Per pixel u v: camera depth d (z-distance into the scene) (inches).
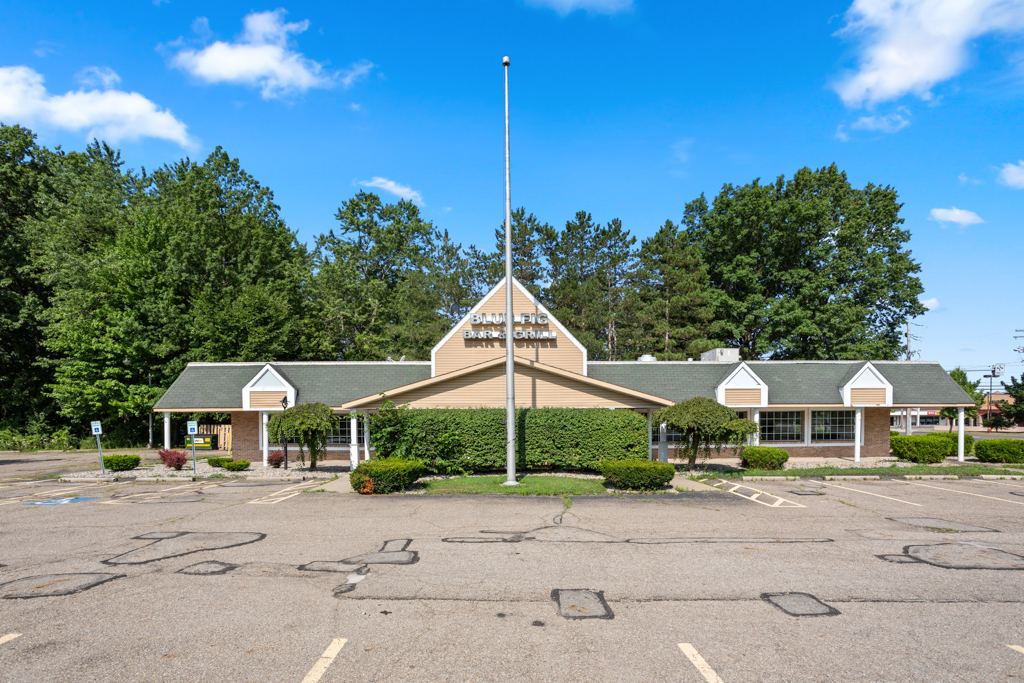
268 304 1562.5
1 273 1577.3
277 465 980.6
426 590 310.0
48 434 1585.9
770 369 1153.4
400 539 426.0
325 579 329.7
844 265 1740.9
